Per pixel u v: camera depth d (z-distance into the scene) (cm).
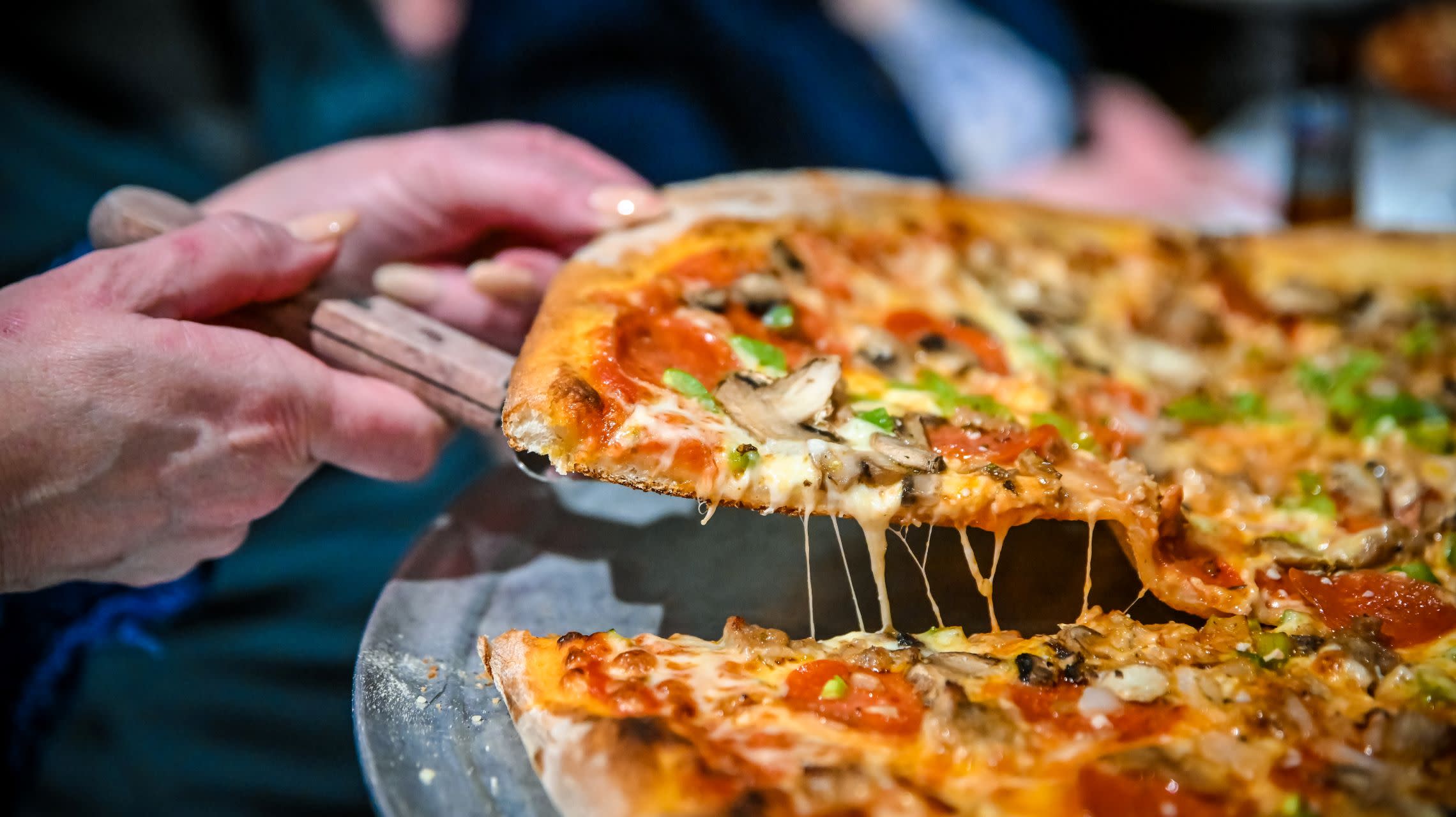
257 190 47
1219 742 33
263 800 54
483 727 36
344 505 61
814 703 35
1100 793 32
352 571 58
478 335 46
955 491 37
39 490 37
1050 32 81
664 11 69
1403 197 61
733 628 37
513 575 41
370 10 74
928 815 32
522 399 37
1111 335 46
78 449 37
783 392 39
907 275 47
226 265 39
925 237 48
